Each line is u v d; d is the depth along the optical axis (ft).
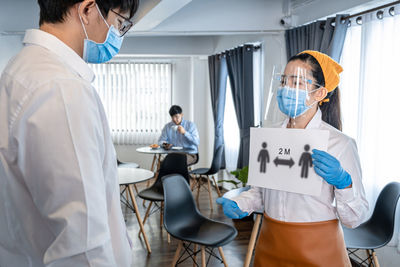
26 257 2.80
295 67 4.55
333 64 4.51
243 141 16.12
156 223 14.15
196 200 17.29
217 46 19.92
